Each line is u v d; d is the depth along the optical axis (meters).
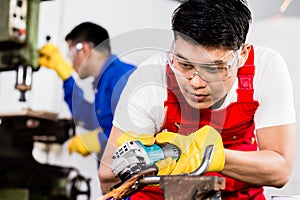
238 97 1.69
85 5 3.73
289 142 1.71
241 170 1.56
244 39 1.51
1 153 2.03
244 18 1.48
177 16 1.43
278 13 3.36
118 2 3.54
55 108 3.58
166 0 3.01
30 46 1.67
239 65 1.65
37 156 2.94
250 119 1.73
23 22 1.64
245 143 1.80
